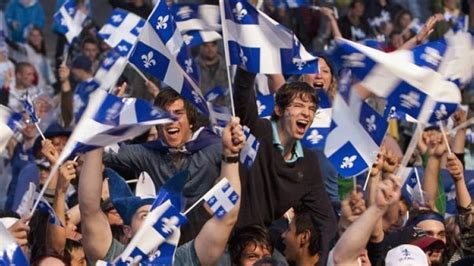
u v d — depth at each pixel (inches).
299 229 486.6
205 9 514.6
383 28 808.9
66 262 457.1
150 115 412.8
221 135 489.1
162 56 465.7
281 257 482.9
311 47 796.6
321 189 503.8
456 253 505.0
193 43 518.0
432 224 503.2
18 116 454.0
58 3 794.2
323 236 495.5
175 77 467.2
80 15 712.4
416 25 804.6
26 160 670.5
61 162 414.9
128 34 574.9
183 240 485.7
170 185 429.4
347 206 450.0
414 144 439.5
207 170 493.4
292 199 499.8
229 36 474.9
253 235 468.8
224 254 484.7
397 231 482.6
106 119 412.2
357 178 541.0
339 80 449.4
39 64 813.9
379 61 445.1
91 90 717.9
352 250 411.2
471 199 521.7
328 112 541.0
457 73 449.7
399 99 446.3
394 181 409.1
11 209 583.2
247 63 475.2
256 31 474.3
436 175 546.9
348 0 811.4
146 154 498.6
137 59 466.0
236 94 493.7
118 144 523.2
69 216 498.3
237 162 447.5
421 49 448.5
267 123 499.8
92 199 434.3
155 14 463.8
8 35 819.4
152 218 426.3
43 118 730.2
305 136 541.0
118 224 482.3
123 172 501.4
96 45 773.3
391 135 689.0
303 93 497.7
